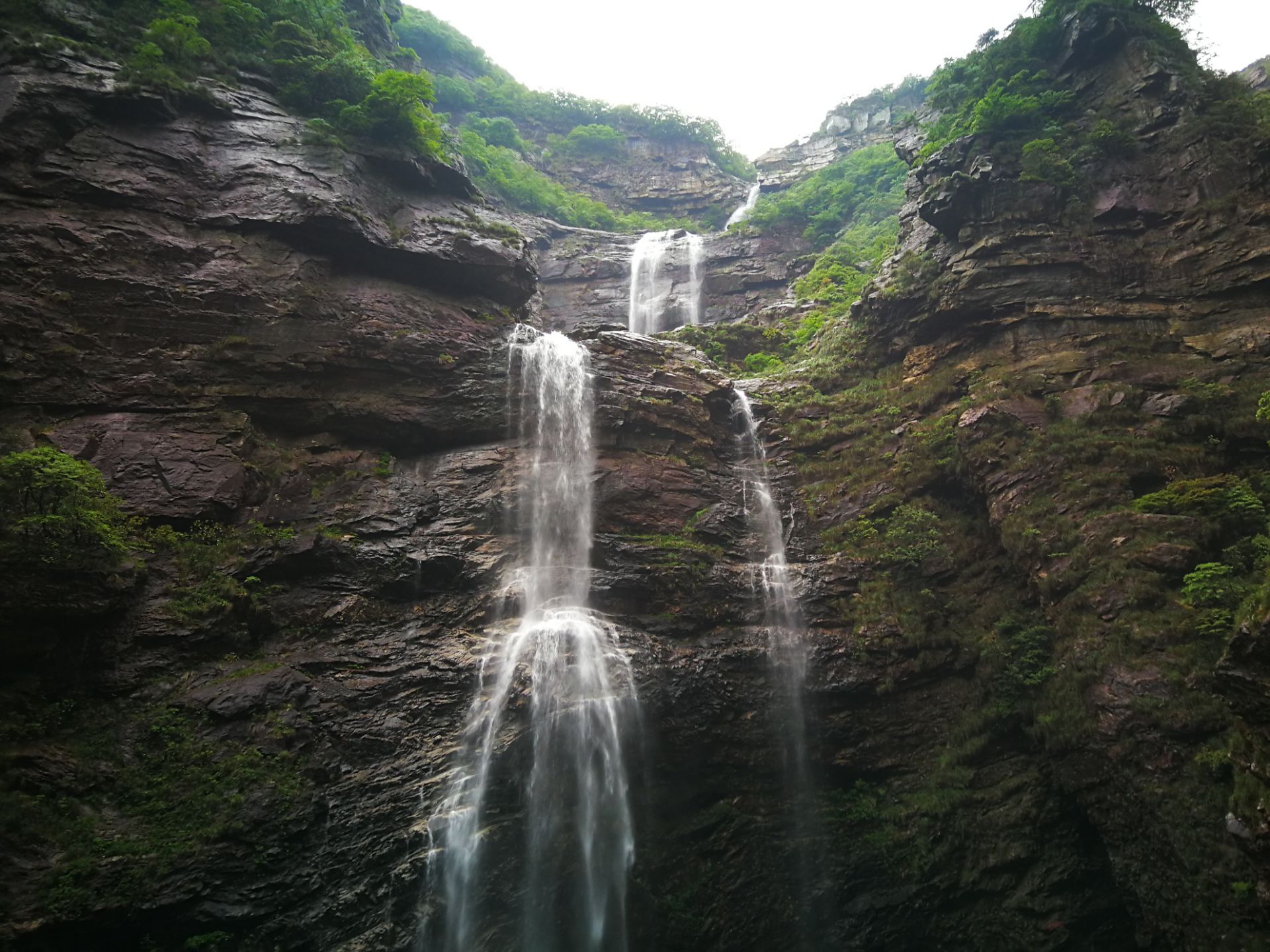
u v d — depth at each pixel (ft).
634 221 197.67
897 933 63.46
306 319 75.72
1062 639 66.28
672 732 65.51
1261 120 84.79
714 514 81.71
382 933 51.01
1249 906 49.19
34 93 70.90
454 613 67.31
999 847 63.93
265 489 67.51
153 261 70.85
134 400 65.67
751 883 63.98
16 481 50.62
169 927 45.75
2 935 40.63
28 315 63.05
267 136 84.84
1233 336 76.89
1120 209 87.86
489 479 75.66
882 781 69.41
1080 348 83.51
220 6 92.99
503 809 57.72
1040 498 72.84
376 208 88.38
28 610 49.88
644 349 93.20
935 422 86.89
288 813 51.34
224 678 55.93
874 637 72.95
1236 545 61.46
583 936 57.62
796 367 107.65
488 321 90.89
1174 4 99.19
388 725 58.39
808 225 169.68
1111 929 62.28
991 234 92.12
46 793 46.57
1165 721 56.03
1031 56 103.50
